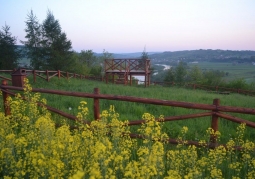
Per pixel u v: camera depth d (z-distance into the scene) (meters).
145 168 2.42
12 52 28.84
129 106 8.09
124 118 6.61
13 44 29.09
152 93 12.98
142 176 2.45
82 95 4.88
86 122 4.71
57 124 5.28
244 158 3.64
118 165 2.93
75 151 3.09
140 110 7.49
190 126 6.16
